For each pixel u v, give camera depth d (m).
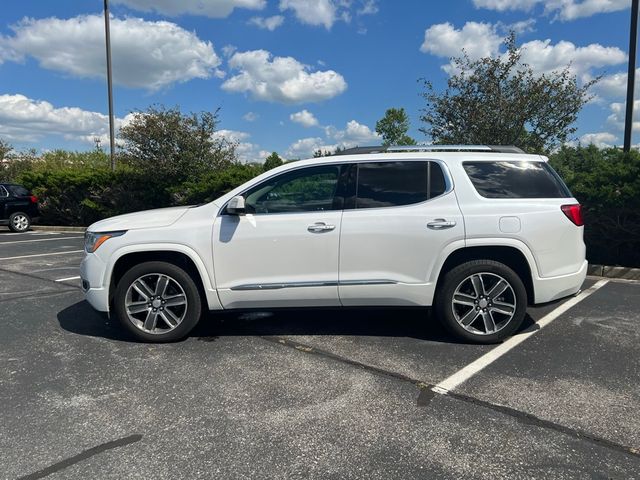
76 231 17.05
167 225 4.70
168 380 3.94
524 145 10.14
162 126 14.97
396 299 4.63
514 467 2.76
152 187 15.71
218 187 13.27
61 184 17.17
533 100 9.85
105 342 4.86
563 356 4.36
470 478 2.67
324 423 3.25
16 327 5.39
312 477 2.69
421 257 4.55
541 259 4.58
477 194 4.62
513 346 4.62
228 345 4.73
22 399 3.63
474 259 4.66
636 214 7.77
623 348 4.54
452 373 4.02
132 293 4.80
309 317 5.63
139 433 3.14
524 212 4.55
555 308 5.88
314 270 4.62
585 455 2.87
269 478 2.68
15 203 16.73
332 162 4.77
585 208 8.14
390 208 4.61
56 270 8.98
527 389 3.72
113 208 16.52
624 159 8.14
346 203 4.66
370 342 4.78
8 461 2.84
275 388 3.77
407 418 3.30
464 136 10.26
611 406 3.44
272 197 4.75
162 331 4.80
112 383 3.89
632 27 8.73
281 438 3.07
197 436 3.10
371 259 4.58
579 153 10.62
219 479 2.68
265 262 4.64
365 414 3.36
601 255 8.35
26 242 13.57
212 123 15.52
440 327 5.22
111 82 17.80
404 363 4.24
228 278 4.68
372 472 2.72
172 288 4.80
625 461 2.81
